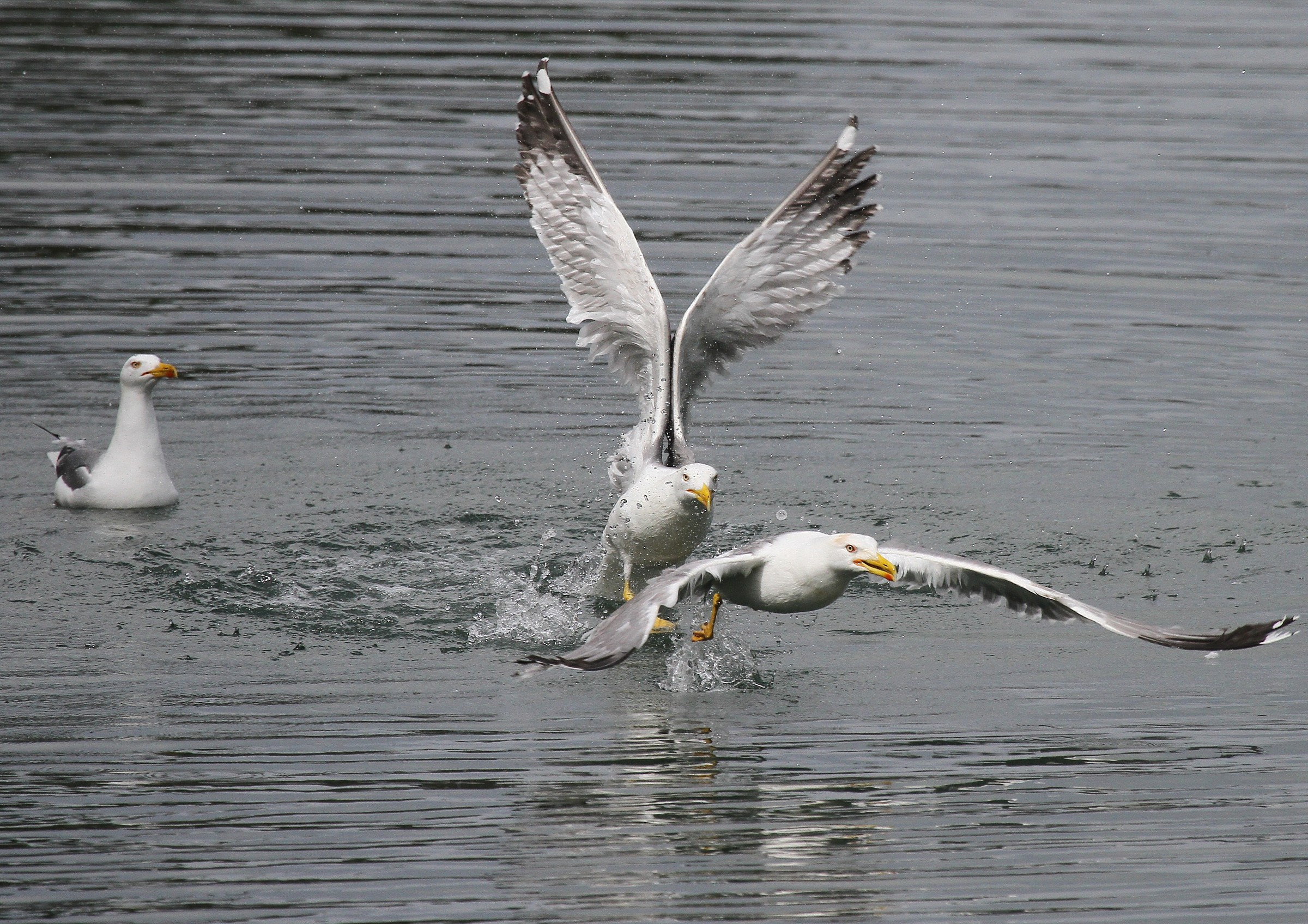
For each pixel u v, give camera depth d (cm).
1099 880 805
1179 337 1941
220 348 1875
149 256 2150
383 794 897
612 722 1022
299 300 2036
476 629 1208
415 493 1491
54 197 2336
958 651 1173
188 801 882
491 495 1495
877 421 1708
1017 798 905
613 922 755
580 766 944
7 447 1581
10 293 2000
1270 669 1131
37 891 775
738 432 1675
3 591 1232
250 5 3472
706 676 1112
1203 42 3356
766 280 1298
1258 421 1705
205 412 1691
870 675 1121
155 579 1272
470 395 1773
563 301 2088
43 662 1102
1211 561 1342
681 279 1994
